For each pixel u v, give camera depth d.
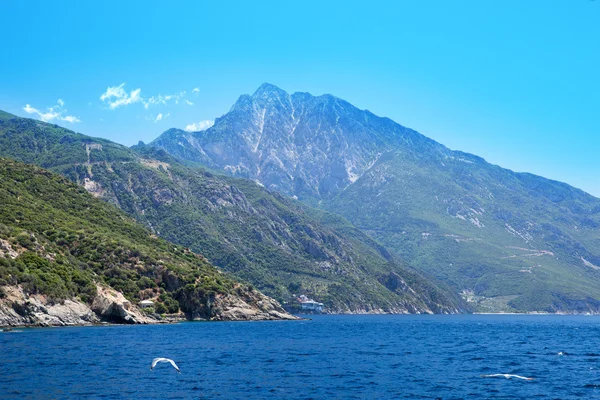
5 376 90.81
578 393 87.12
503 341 187.88
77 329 174.75
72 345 132.00
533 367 115.44
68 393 80.50
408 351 145.38
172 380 92.12
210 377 95.81
